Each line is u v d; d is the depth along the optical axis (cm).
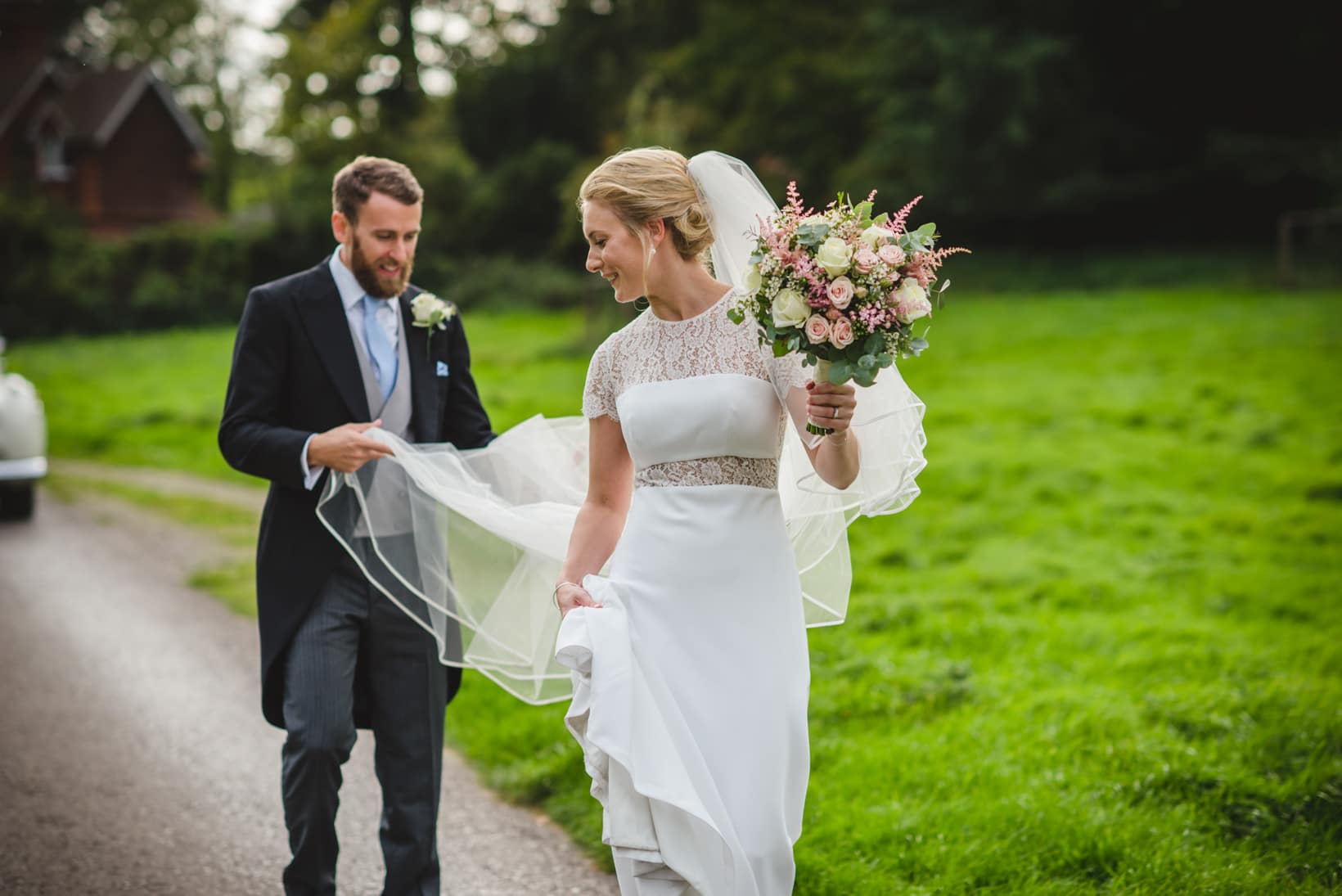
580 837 384
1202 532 816
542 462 335
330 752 288
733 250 272
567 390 1570
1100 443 1120
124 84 3772
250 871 367
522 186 3416
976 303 2375
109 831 397
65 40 4684
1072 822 359
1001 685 509
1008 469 1027
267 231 3088
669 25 3797
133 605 720
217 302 3023
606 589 262
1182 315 1864
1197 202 2948
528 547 313
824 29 3362
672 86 3525
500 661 319
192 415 1591
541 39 4053
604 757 252
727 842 241
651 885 246
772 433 260
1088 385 1393
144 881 359
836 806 383
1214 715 449
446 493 307
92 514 1016
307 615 303
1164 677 514
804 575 304
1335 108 2952
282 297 312
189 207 3903
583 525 283
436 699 315
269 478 302
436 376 329
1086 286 2545
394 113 3944
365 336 319
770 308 243
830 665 545
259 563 310
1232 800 379
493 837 388
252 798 427
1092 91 2962
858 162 3192
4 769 454
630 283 262
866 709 485
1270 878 328
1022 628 604
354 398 312
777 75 3288
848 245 237
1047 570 740
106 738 490
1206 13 2836
